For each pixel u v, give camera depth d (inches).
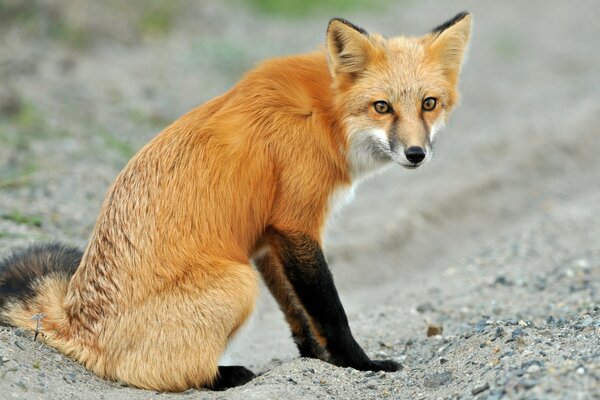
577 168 1059.3
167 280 400.8
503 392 333.7
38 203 663.1
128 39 1305.4
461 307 595.2
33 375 374.6
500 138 1107.3
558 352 376.5
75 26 1234.0
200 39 1381.6
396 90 445.7
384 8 1898.4
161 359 395.9
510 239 782.5
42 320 411.2
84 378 392.5
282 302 469.4
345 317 445.7
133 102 1033.5
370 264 764.6
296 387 393.7
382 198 923.4
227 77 1226.6
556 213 845.2
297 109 438.0
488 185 968.3
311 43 1483.8
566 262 687.7
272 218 435.2
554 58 1659.7
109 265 409.4
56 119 895.7
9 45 1085.1
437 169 1026.7
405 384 407.2
